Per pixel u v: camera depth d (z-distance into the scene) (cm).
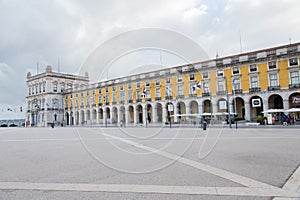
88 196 316
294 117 2695
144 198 303
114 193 326
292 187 338
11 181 403
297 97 2891
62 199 306
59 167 511
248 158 568
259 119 2720
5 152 789
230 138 1106
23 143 1118
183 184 361
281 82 2986
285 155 602
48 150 818
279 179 379
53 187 362
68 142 1116
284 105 2953
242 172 430
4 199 311
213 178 392
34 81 5731
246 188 337
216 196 305
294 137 1099
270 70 3055
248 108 3166
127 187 352
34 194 330
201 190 330
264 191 322
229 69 3306
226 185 352
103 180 395
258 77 3134
